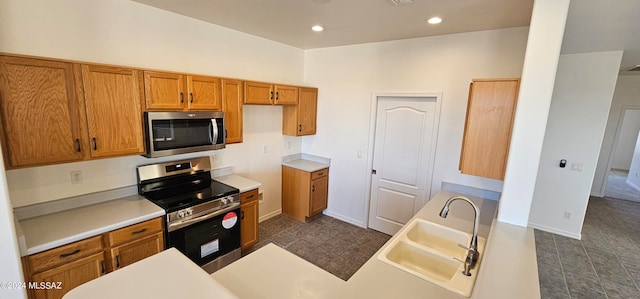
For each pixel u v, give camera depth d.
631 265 3.09
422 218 2.38
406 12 2.40
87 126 2.08
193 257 2.60
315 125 4.27
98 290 0.90
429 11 2.35
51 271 1.81
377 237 3.74
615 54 3.21
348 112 3.94
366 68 3.69
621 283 2.78
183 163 2.94
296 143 4.46
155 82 2.40
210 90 2.80
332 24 2.85
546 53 1.64
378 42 3.54
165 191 2.76
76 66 1.98
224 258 2.89
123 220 2.11
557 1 1.58
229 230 2.89
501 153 2.33
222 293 0.91
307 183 3.98
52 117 1.91
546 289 2.68
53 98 1.90
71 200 2.28
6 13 1.86
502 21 2.52
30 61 1.78
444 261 1.80
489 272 1.42
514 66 2.71
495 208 2.67
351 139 3.97
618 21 2.12
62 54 2.11
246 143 3.67
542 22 1.63
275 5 2.36
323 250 3.38
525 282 1.35
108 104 2.16
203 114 2.73
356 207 4.06
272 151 4.07
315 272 1.52
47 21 2.03
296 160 4.47
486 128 2.37
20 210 2.05
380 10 2.38
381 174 3.82
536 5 1.63
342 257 3.24
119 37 2.39
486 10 2.28
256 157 3.84
